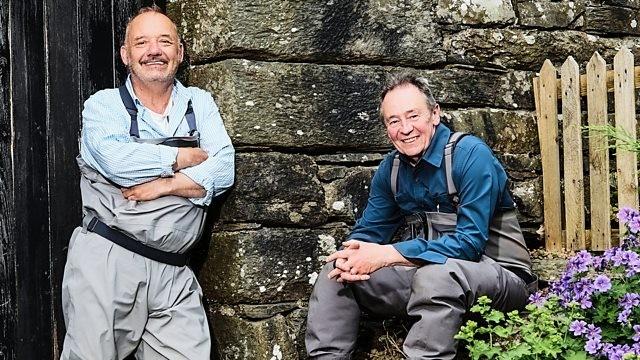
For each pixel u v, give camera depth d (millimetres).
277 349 3777
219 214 3859
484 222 3486
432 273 3332
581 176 4273
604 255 3430
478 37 4336
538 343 3250
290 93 3873
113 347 3475
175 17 4078
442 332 3297
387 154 4035
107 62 4078
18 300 3820
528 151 4430
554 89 4359
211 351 3896
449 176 3537
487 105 4352
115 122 3617
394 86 3559
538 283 4012
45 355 3883
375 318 3918
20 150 3840
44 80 3906
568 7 4617
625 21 4793
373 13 4051
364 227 3830
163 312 3598
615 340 3455
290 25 3877
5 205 3799
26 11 3863
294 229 3887
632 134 4105
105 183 3646
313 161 3947
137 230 3529
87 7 4023
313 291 3586
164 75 3676
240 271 3754
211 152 3715
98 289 3459
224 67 3830
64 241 3939
